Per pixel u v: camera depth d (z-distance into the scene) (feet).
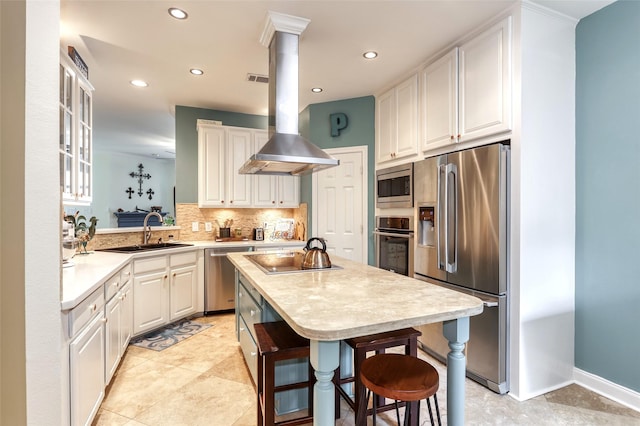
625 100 6.88
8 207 3.58
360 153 12.88
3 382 3.60
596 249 7.36
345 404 6.96
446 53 9.06
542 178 7.30
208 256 12.67
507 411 6.68
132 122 17.15
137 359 9.02
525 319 7.14
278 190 14.88
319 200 13.65
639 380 6.71
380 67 10.23
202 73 10.66
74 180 7.44
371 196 12.69
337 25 7.91
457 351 4.86
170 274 11.30
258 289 5.75
